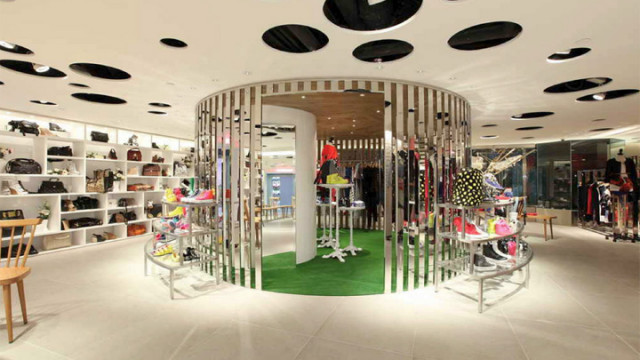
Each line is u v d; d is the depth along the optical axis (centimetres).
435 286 428
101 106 580
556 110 605
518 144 1172
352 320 335
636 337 297
